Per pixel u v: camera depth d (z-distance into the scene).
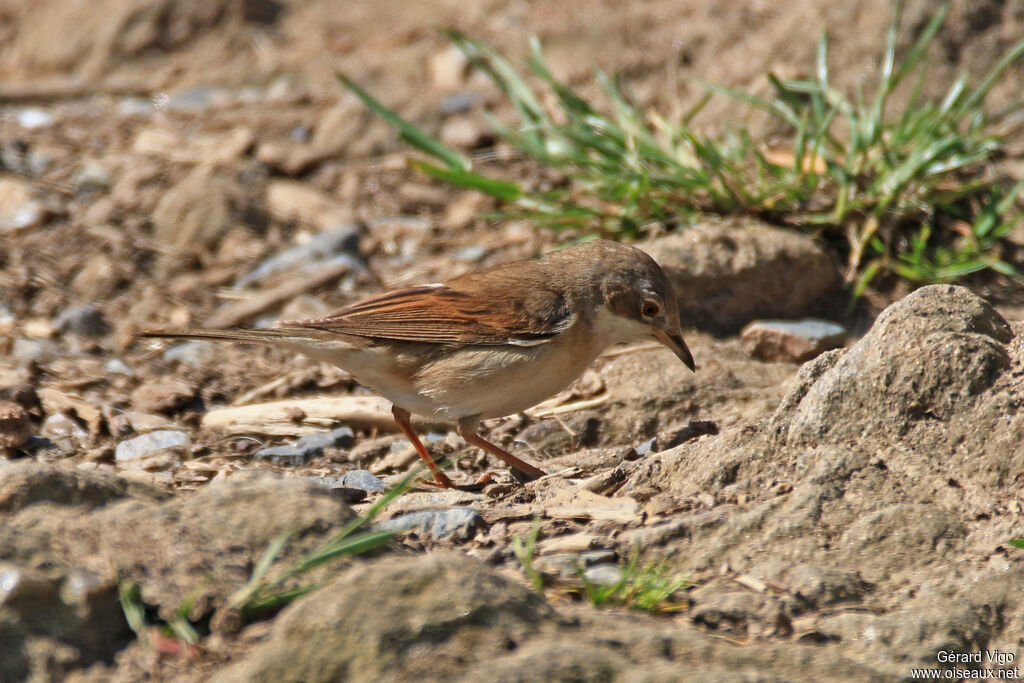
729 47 16.33
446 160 14.66
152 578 6.11
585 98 16.33
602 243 10.36
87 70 20.19
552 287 9.80
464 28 18.98
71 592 5.93
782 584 6.88
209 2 20.53
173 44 20.28
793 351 11.77
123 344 12.66
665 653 5.96
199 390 11.77
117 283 13.73
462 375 9.44
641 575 6.87
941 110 13.56
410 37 19.22
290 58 19.28
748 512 7.48
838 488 7.58
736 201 13.22
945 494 7.51
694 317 12.45
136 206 15.18
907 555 7.06
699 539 7.30
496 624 5.83
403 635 5.71
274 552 6.14
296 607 5.85
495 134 16.41
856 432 8.10
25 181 15.88
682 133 13.62
